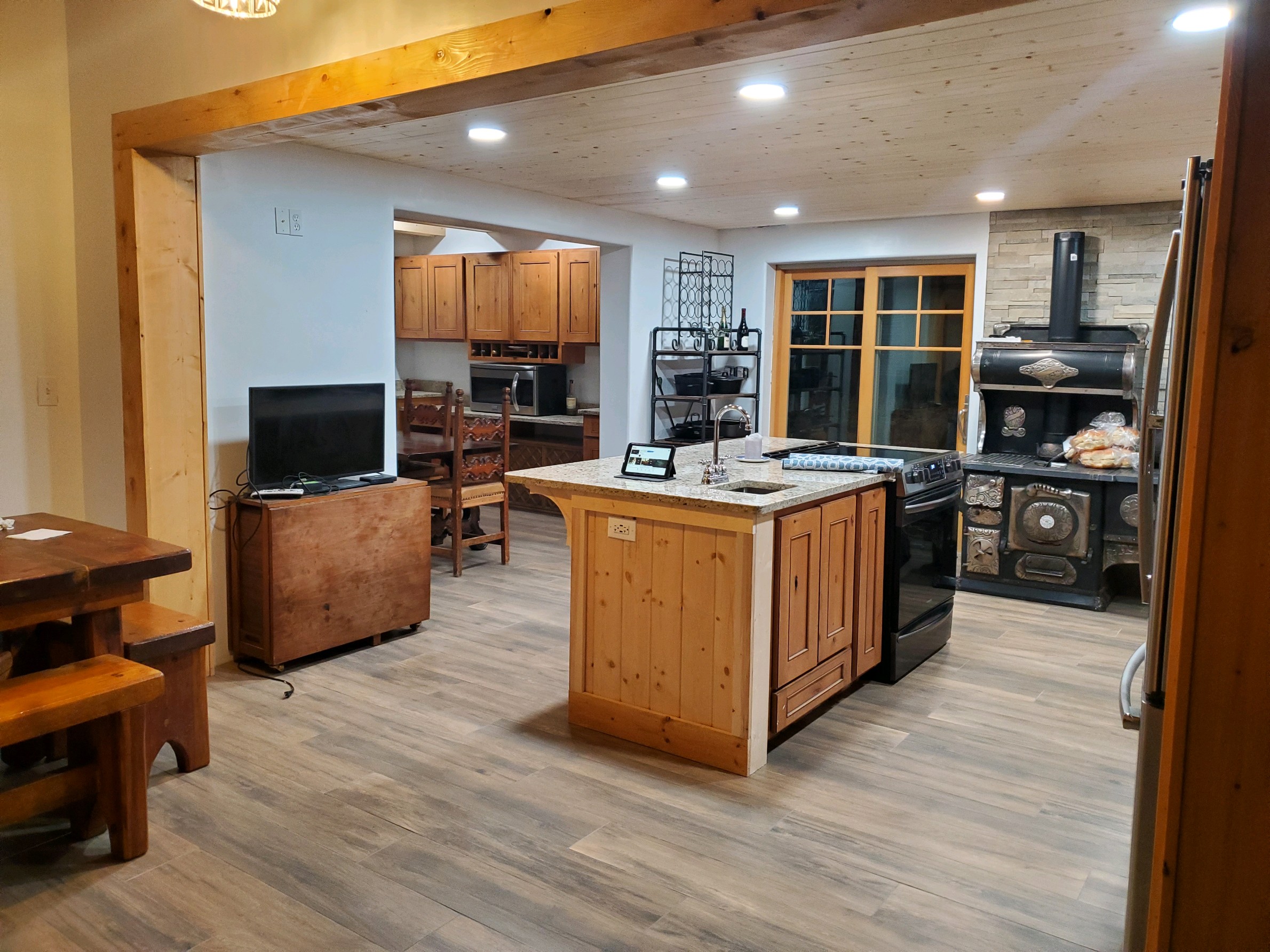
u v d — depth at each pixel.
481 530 6.08
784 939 2.21
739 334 7.01
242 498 3.90
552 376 7.72
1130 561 5.05
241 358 4.00
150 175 3.55
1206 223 1.41
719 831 2.71
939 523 4.27
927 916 2.31
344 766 3.08
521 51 2.34
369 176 4.53
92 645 2.67
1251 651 1.36
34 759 3.09
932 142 4.08
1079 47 2.78
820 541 3.39
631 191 5.55
